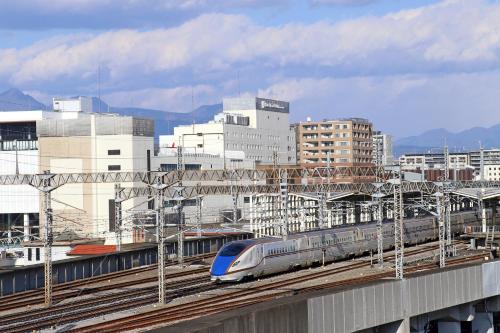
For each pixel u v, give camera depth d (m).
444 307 73.06
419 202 142.25
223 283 94.44
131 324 64.25
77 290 89.25
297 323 56.00
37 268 92.50
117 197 119.31
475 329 82.25
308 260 109.62
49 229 81.69
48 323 67.25
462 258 116.12
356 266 108.75
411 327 71.50
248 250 95.75
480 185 166.00
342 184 127.25
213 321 49.09
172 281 96.94
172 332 46.31
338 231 118.62
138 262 114.31
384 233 129.75
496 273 80.56
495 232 142.75
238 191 136.50
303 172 134.50
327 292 60.22
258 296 79.31
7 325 66.94
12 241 152.38
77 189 199.12
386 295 66.19
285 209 109.19
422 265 107.38
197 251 133.25
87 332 61.06
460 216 155.50
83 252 139.38
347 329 61.34
